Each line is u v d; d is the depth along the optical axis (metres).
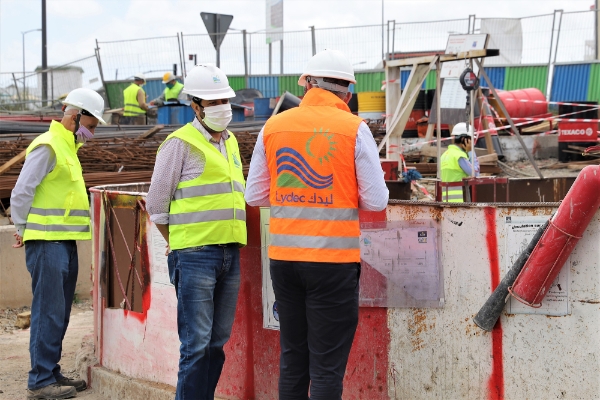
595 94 20.66
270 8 22.06
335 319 3.51
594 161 14.47
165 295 4.67
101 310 5.33
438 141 10.49
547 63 21.03
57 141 5.16
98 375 5.24
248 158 12.52
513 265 3.63
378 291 3.96
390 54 21.38
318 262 3.46
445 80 13.73
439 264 3.83
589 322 3.55
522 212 3.63
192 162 4.02
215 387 4.26
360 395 4.05
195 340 4.00
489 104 16.17
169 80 17.39
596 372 3.55
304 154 3.52
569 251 3.49
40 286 5.14
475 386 3.81
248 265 4.35
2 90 25.08
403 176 8.94
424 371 3.91
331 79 3.63
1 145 10.98
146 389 4.74
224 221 4.02
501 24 20.98
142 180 10.87
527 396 3.71
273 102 17.47
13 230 8.08
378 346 3.99
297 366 3.72
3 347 6.66
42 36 31.31
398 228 3.89
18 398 5.26
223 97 4.00
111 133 13.50
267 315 4.30
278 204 3.59
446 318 3.84
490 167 13.79
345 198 3.49
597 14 20.47
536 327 3.66
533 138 15.95
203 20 22.02
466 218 3.75
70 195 5.20
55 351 5.21
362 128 3.51
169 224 4.08
